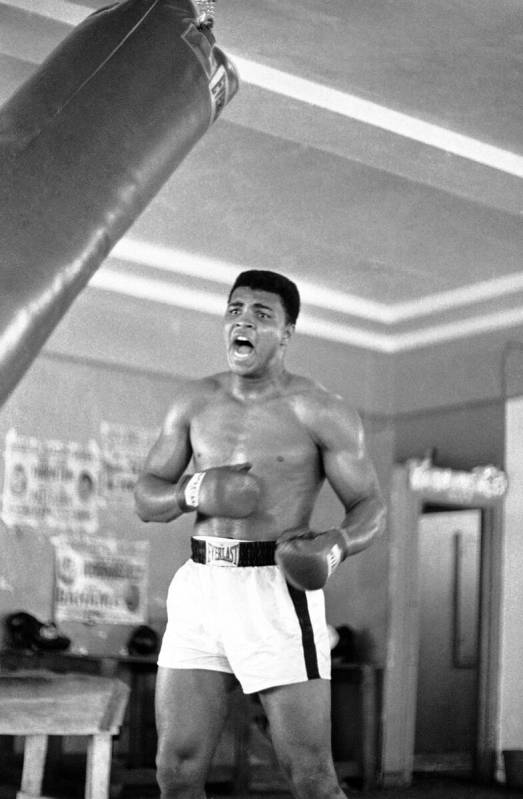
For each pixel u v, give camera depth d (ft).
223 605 11.44
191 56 13.21
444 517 40.65
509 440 36.27
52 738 29.35
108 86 12.35
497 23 17.38
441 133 21.58
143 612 32.48
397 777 33.32
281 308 11.96
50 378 31.60
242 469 11.43
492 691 35.76
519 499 36.14
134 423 32.89
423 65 18.98
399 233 28.55
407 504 34.81
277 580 11.53
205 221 28.43
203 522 11.91
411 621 34.35
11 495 30.66
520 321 33.78
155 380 33.32
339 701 33.76
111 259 30.78
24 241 11.05
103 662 28.55
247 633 11.35
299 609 11.46
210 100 13.48
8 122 11.84
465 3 16.81
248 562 11.55
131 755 30.66
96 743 15.12
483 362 35.12
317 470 12.15
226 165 24.49
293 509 11.88
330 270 32.12
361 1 16.90
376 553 34.63
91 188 11.66
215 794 29.78
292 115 20.33
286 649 11.35
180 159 13.04
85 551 31.73
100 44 12.75
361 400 36.73
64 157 11.66
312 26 17.80
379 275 32.37
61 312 11.37
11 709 14.42
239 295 11.96
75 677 14.90
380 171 24.32
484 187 23.49
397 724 33.63
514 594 36.22
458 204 26.21
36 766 16.35
